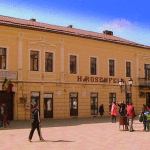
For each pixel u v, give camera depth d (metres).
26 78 29.12
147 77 41.19
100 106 34.34
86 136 17.03
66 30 35.31
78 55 33.41
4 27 27.89
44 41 30.56
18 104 28.36
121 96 37.59
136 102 39.53
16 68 28.53
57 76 31.47
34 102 29.62
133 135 17.53
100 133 18.48
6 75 27.73
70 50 32.72
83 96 33.62
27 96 29.02
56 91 31.28
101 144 14.10
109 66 36.69
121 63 37.94
